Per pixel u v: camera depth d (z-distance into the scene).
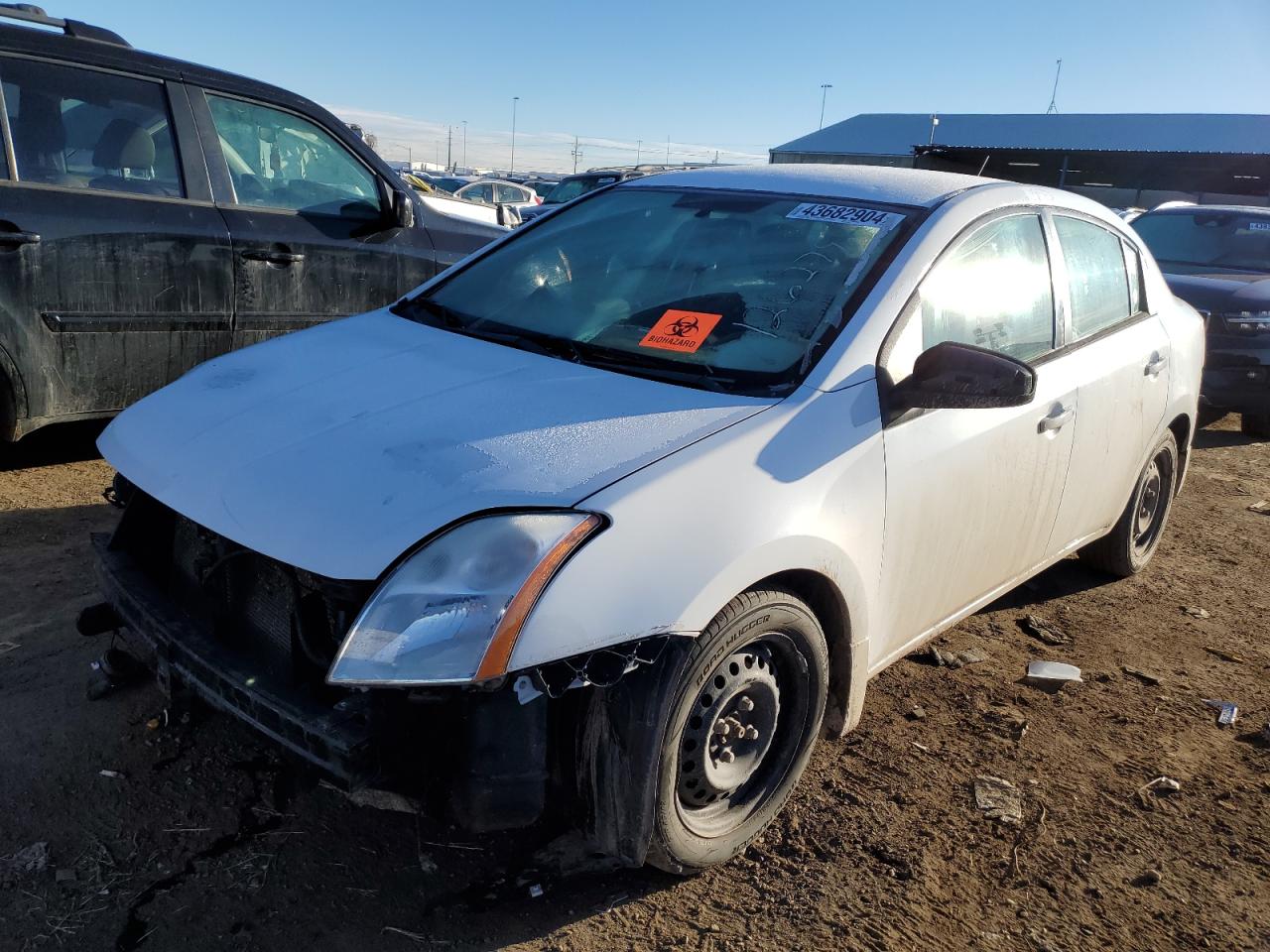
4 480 4.63
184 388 2.77
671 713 2.14
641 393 2.51
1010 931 2.41
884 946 2.32
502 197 25.39
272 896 2.29
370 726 1.99
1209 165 29.59
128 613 2.46
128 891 2.26
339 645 2.03
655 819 2.21
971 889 2.54
